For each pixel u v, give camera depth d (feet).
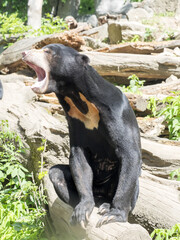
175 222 22.53
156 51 49.67
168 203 23.73
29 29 70.03
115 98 21.76
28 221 25.34
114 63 45.60
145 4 89.97
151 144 31.30
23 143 31.04
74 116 22.65
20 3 124.16
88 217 20.17
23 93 40.86
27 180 30.73
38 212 25.59
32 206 28.68
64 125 29.73
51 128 29.71
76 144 22.88
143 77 45.85
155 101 39.04
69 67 21.65
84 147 22.90
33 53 21.62
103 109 21.50
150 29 64.95
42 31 63.31
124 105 21.97
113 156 22.81
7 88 41.68
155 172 30.37
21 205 26.45
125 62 45.24
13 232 24.31
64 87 22.20
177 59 44.42
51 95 41.65
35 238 23.58
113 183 23.58
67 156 29.12
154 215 23.32
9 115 35.22
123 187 20.80
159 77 45.42
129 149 21.27
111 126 21.36
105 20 80.38
